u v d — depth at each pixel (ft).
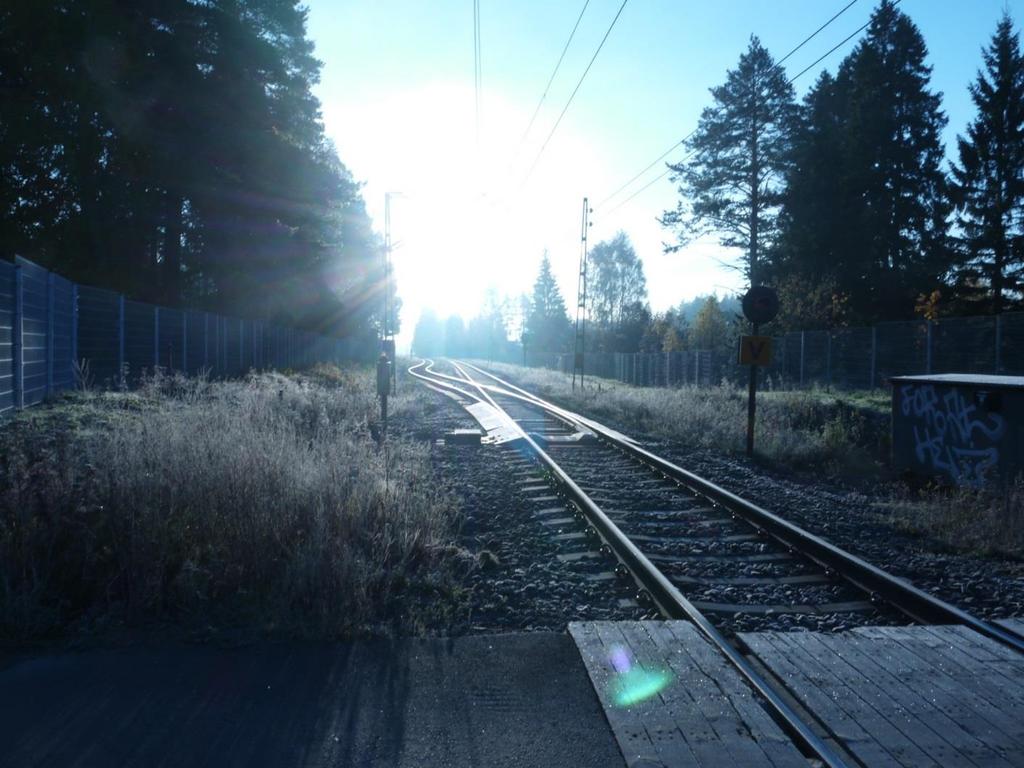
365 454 36.50
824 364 98.02
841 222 153.28
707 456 57.00
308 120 122.93
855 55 178.50
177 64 98.12
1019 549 29.91
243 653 19.04
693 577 26.55
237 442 28.89
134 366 65.98
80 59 88.53
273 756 14.34
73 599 21.95
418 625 21.11
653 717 15.67
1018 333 65.82
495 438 62.28
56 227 97.50
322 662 18.53
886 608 23.40
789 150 150.51
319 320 167.84
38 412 41.16
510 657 18.94
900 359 82.33
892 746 14.80
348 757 14.33
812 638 20.21
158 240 111.24
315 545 22.90
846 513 37.50
